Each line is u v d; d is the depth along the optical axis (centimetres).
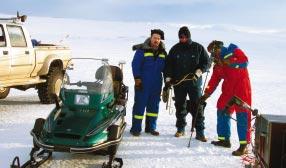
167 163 632
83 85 623
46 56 1039
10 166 533
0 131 771
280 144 484
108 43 4622
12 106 1012
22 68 952
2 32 901
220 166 629
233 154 685
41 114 929
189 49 749
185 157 666
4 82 915
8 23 916
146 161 636
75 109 604
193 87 754
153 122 795
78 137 553
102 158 634
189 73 750
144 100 772
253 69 2445
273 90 1565
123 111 682
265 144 506
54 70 1050
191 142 756
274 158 488
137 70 757
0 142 700
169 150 700
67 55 1141
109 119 605
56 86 1059
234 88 688
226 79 702
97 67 658
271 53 4494
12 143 697
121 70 748
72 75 652
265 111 1116
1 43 896
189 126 887
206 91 732
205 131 856
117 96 724
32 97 1156
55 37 4984
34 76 1016
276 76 2097
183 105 777
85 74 634
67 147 536
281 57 3841
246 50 4928
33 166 552
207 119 988
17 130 782
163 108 1095
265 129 512
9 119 868
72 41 4553
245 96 683
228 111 700
